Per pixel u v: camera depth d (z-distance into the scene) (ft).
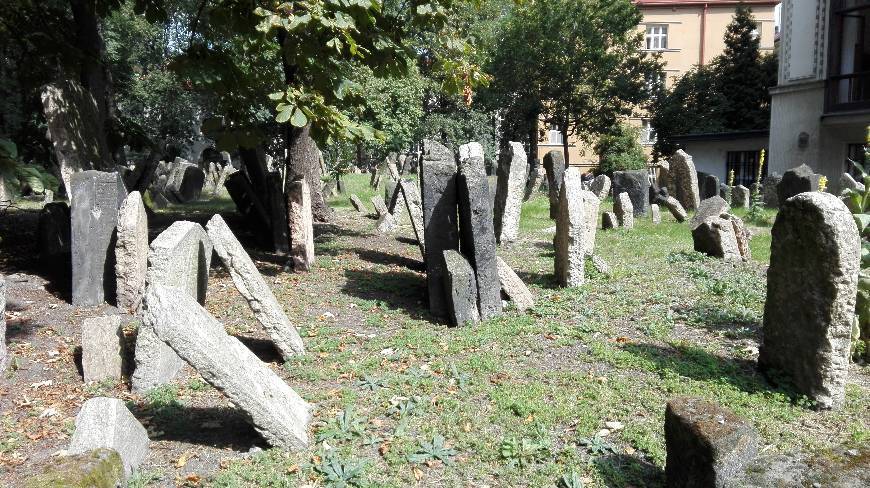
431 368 21.18
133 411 18.97
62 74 41.65
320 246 42.24
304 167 38.40
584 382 19.57
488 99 109.91
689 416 13.71
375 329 26.30
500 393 18.75
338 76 33.37
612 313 26.43
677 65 145.59
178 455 16.29
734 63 118.73
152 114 116.37
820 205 17.46
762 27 143.74
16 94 58.75
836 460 12.31
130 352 23.17
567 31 103.76
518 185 42.22
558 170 52.95
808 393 18.24
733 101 116.06
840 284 17.37
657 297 28.37
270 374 17.37
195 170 74.49
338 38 28.86
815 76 79.46
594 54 102.68
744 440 13.12
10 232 44.29
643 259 37.01
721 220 37.11
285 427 15.80
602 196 68.33
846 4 75.97
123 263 27.53
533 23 103.35
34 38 39.45
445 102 118.83
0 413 19.15
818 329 17.87
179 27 104.12
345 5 27.50
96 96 44.52
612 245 41.65
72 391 20.71
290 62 31.81
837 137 79.25
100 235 28.81
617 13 104.94
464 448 15.85
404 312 28.48
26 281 32.24
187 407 19.25
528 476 14.66
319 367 21.88
